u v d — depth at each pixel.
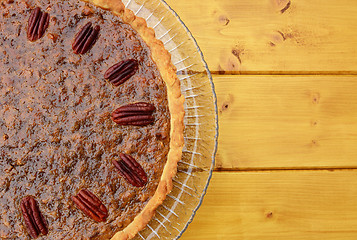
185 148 0.49
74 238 0.45
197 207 0.48
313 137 0.54
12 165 0.45
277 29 0.54
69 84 0.45
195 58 0.50
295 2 0.54
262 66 0.53
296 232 0.53
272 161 0.53
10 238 0.44
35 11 0.45
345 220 0.53
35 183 0.45
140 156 0.46
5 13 0.45
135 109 0.46
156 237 0.48
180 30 0.50
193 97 0.50
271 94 0.53
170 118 0.47
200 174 0.49
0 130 0.45
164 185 0.46
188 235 0.52
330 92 0.54
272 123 0.53
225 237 0.52
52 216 0.44
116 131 0.46
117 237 0.45
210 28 0.53
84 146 0.45
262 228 0.52
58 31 0.46
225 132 0.53
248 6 0.54
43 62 0.45
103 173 0.45
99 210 0.45
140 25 0.47
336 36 0.54
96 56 0.46
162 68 0.47
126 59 0.46
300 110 0.54
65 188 0.45
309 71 0.54
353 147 0.54
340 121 0.54
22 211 0.44
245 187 0.52
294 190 0.53
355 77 0.54
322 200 0.53
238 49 0.53
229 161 0.52
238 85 0.53
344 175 0.54
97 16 0.47
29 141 0.45
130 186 0.46
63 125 0.45
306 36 0.54
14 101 0.45
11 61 0.45
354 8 0.55
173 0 0.53
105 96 0.46
